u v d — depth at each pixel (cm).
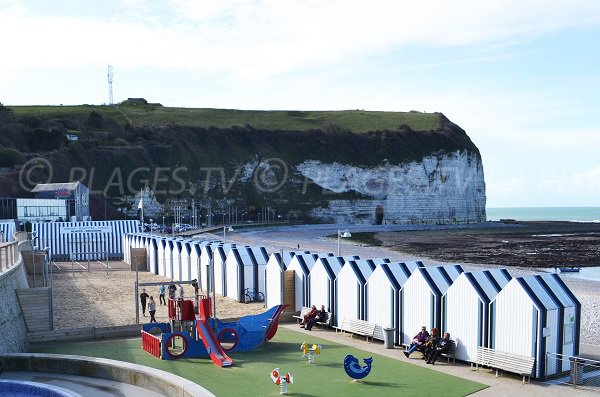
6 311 2403
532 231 17338
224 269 3972
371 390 1859
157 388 1948
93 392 1952
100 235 6712
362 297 2650
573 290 4956
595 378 2025
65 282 4669
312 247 9738
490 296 2155
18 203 7812
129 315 3269
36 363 2228
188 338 2298
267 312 2541
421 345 2239
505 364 2012
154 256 5431
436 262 7669
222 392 1850
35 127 16350
